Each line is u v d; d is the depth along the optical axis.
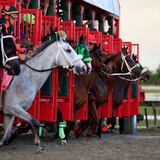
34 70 11.54
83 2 17.31
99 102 15.21
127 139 15.43
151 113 29.80
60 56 11.84
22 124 12.86
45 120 13.17
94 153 11.66
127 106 18.03
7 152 11.47
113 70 16.25
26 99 11.34
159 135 17.66
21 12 12.58
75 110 14.26
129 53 18.47
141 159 10.73
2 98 11.27
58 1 16.81
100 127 15.80
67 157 10.84
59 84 13.75
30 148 12.24
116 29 21.16
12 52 10.72
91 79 14.49
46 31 13.37
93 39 15.67
